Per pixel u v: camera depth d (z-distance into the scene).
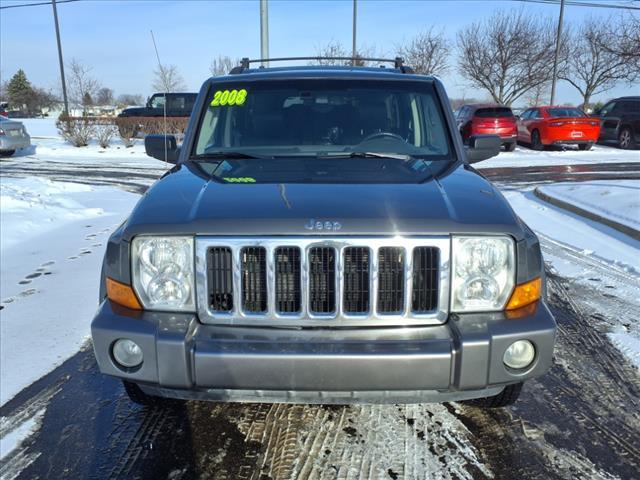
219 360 2.33
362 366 2.31
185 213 2.56
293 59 4.79
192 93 24.92
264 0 12.98
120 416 3.13
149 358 2.39
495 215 2.55
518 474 2.64
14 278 5.46
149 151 3.96
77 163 17.06
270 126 3.69
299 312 2.45
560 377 3.58
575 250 6.62
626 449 2.84
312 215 2.45
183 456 2.78
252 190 2.75
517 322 2.42
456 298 2.48
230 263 2.44
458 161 3.45
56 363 3.75
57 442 2.90
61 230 7.58
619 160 17.00
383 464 2.71
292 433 2.96
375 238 2.41
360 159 3.40
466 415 3.13
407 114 3.74
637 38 9.78
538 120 20.02
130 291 2.51
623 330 4.32
